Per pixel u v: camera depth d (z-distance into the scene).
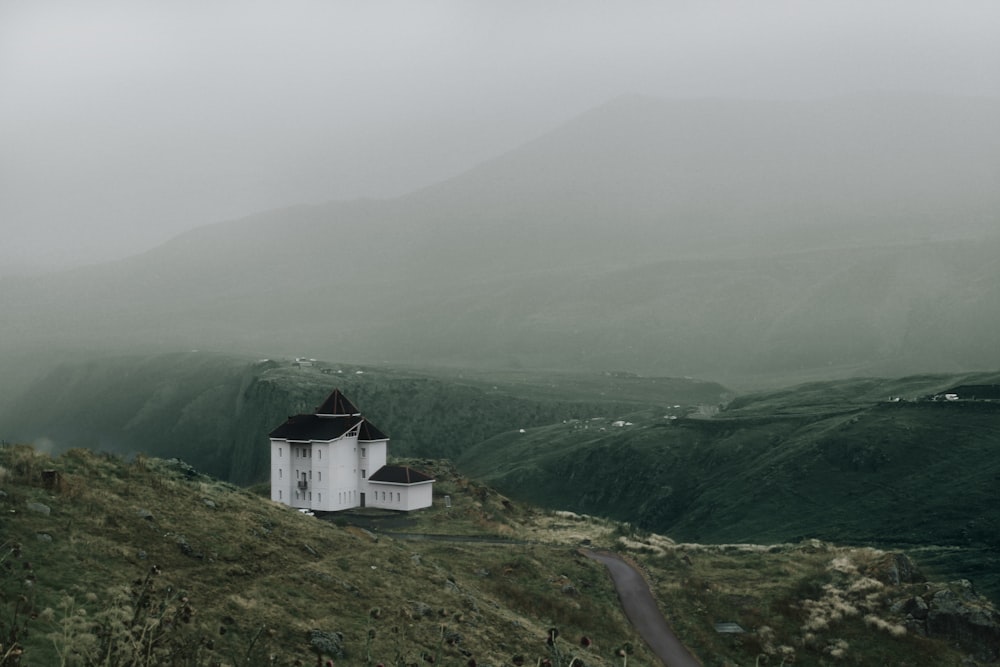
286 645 49.91
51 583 45.44
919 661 85.25
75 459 65.62
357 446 134.50
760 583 100.06
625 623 85.75
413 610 62.59
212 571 56.50
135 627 28.72
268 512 73.81
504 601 81.44
